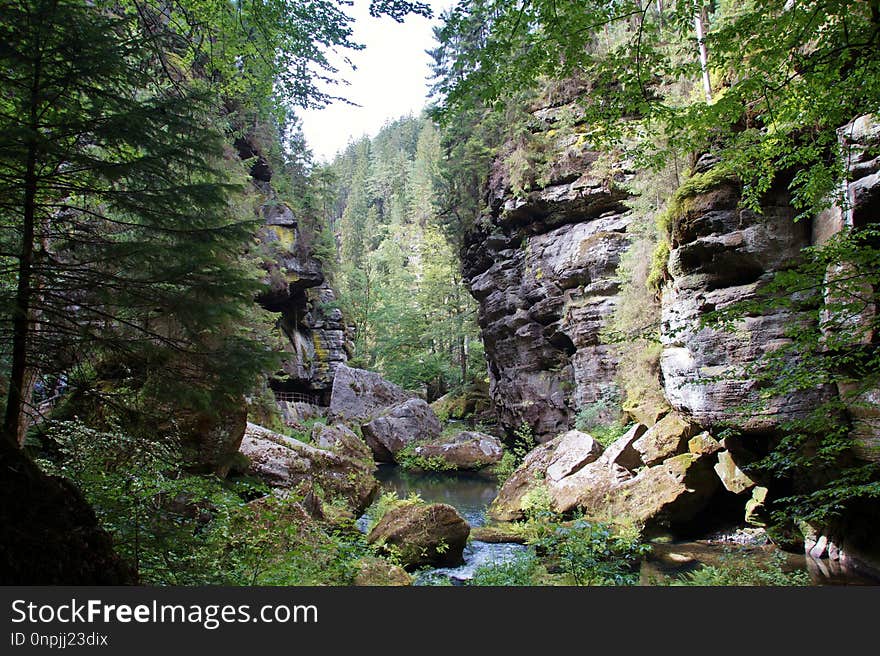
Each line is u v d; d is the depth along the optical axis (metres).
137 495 5.34
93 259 4.50
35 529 3.46
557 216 23.83
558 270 22.72
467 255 30.12
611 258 21.09
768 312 10.18
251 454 12.38
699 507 12.99
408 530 11.39
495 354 27.53
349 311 41.78
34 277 4.51
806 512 9.78
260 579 5.98
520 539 13.52
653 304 16.33
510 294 25.72
